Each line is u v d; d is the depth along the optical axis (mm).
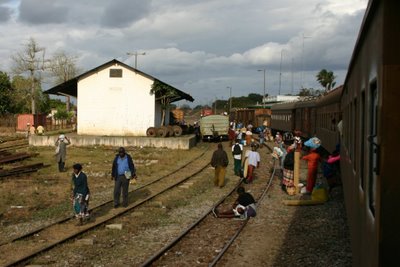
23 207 13633
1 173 19891
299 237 10281
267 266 8328
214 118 44938
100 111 39906
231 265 8375
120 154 13656
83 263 8508
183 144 34531
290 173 15875
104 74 39688
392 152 3031
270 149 34125
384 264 3098
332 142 19422
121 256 8953
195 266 8289
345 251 9086
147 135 38562
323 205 13836
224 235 10508
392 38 3035
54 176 20578
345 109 10766
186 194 16156
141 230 11031
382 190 3062
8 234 10617
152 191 16812
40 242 9906
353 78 7227
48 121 65500
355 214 5824
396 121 3021
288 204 13984
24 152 31188
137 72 39406
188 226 11398
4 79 68875
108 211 13211
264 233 10703
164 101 41281
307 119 31547
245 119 62094
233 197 15859
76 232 10445
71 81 39656
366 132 4289
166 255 8953
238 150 20703
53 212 12875
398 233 3051
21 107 72188
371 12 3623
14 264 8188
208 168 24250
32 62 63688
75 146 35406
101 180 19547
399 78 3020
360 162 5000
